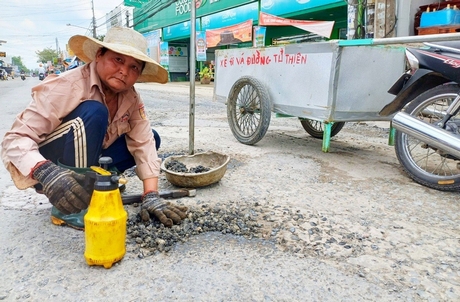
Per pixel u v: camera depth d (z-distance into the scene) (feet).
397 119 9.11
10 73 173.17
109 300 4.46
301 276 5.09
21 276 4.90
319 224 6.77
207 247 5.82
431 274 5.23
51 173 4.88
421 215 7.30
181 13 68.95
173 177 8.25
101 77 5.84
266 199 7.99
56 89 5.56
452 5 23.41
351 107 11.23
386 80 11.53
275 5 45.19
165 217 6.25
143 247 5.70
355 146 13.83
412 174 9.30
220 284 4.84
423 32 23.94
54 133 5.79
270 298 4.59
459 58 8.22
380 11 23.84
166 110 24.72
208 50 77.36
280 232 6.41
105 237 4.91
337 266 5.38
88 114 5.67
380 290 4.83
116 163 7.15
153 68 6.57
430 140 8.48
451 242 6.19
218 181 8.97
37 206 7.30
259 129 12.75
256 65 13.42
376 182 9.39
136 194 7.35
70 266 5.14
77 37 6.07
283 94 12.51
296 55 11.76
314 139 15.01
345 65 10.75
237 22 54.08
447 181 8.52
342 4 35.83
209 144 13.48
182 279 4.92
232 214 7.05
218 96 15.76
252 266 5.30
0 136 14.53
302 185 9.03
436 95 8.79
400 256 5.71
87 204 4.96
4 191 8.16
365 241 6.16
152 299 4.50
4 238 5.91
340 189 8.79
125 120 6.66
